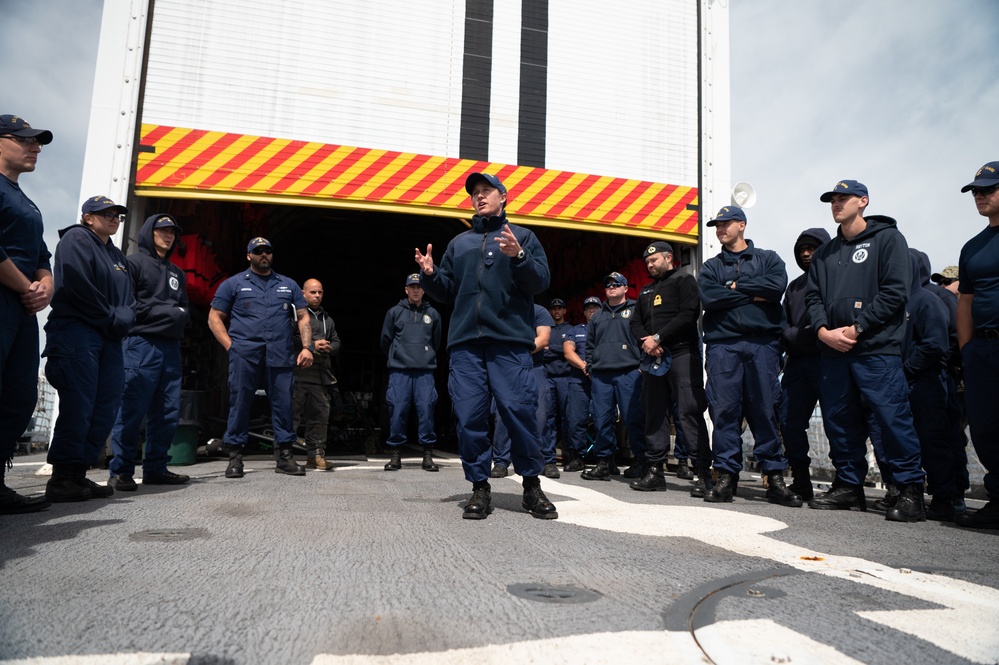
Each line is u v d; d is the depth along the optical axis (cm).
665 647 130
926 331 374
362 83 648
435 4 677
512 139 675
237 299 487
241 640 131
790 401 426
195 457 621
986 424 319
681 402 438
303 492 383
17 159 292
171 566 191
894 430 340
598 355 536
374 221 1279
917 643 136
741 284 396
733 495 423
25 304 280
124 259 367
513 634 136
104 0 598
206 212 739
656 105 720
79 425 327
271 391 499
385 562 200
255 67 625
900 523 323
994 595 176
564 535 254
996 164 318
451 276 321
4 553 204
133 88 594
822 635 139
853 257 362
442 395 1390
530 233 314
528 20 699
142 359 388
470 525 274
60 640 129
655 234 696
